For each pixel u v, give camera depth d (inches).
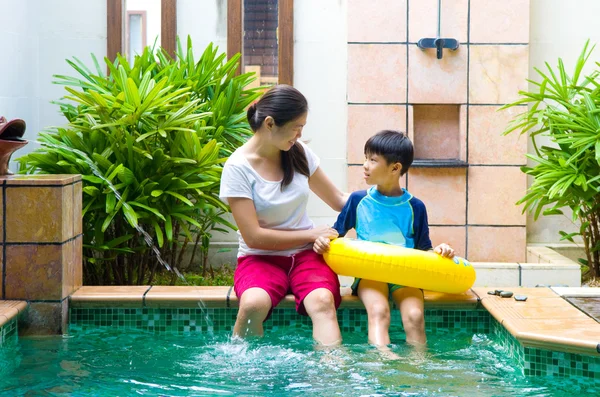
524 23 189.0
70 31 194.9
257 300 108.0
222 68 176.7
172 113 154.4
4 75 176.1
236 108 179.8
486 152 192.2
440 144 197.5
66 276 120.3
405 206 118.9
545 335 95.7
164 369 98.1
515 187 192.7
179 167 159.3
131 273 164.2
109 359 103.5
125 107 148.9
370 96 191.8
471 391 89.3
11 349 109.6
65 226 119.8
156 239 166.1
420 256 113.0
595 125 156.4
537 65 194.5
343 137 197.5
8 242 117.9
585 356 93.4
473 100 191.3
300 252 118.4
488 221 193.5
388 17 189.8
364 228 119.7
